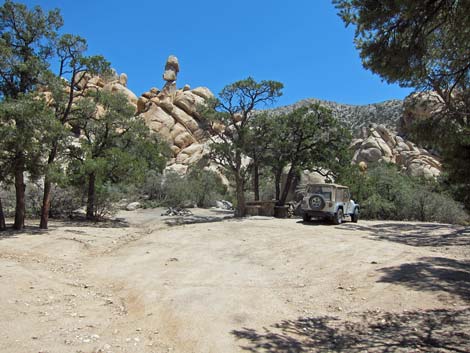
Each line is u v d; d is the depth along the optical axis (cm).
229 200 4266
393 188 2748
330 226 1898
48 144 1579
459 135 843
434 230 1781
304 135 2655
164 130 5469
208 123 2664
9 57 1527
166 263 1057
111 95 2280
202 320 590
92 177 2305
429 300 653
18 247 1256
